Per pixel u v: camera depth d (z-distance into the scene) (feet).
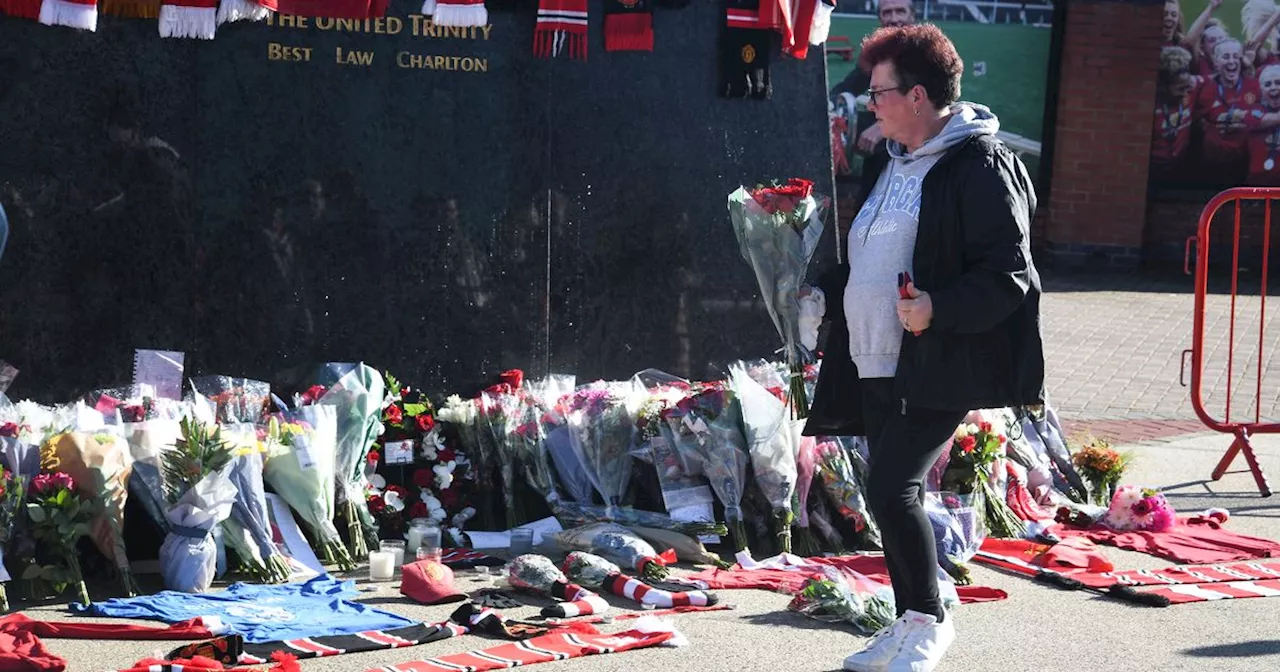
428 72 22.53
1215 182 58.23
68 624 16.74
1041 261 57.62
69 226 21.01
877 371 15.16
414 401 22.43
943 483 21.84
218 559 19.43
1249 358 40.83
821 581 18.06
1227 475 27.84
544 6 22.72
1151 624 18.03
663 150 23.99
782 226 19.15
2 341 20.79
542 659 15.96
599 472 21.97
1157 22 55.62
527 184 23.21
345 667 15.64
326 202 22.15
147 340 21.45
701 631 17.37
